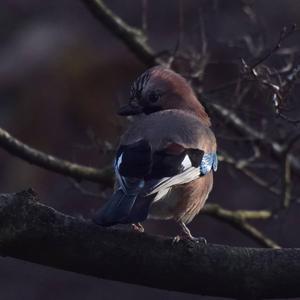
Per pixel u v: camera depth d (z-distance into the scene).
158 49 16.78
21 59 17.23
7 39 17.86
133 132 8.59
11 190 16.38
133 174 8.11
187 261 7.71
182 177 8.35
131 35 11.52
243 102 11.93
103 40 17.48
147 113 9.41
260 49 11.30
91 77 16.95
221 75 14.35
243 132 11.44
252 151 12.16
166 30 17.33
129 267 7.71
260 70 9.65
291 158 11.98
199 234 16.59
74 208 15.98
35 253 7.64
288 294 7.77
